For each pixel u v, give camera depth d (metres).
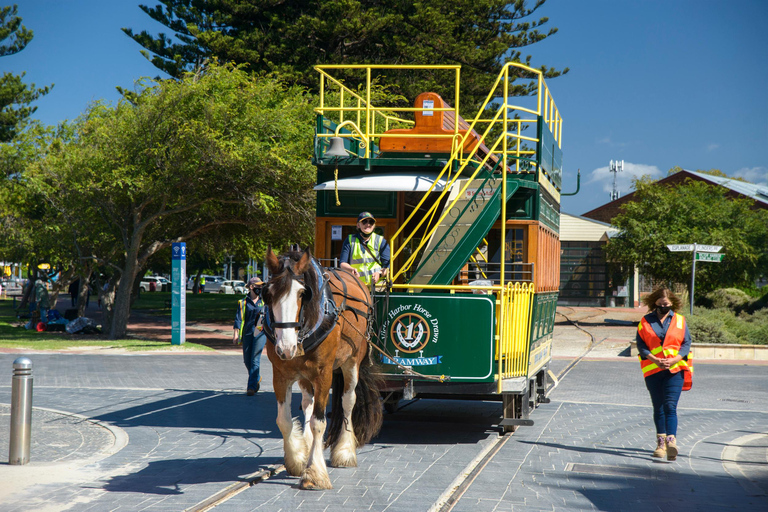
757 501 6.07
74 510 5.42
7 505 5.55
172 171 21.00
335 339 6.39
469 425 9.59
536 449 8.07
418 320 8.01
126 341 22.03
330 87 31.19
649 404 11.58
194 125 20.33
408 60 33.19
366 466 7.11
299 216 22.16
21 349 19.23
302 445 6.65
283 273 5.76
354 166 9.54
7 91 34.56
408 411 10.72
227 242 28.42
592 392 12.97
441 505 5.73
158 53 33.06
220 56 31.81
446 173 9.45
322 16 31.45
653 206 32.53
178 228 26.08
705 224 31.38
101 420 9.45
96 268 25.98
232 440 8.30
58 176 23.02
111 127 22.02
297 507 5.61
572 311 38.56
